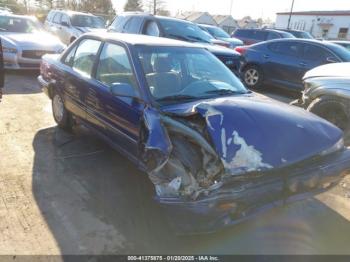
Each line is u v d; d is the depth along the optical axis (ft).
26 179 11.98
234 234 9.47
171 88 11.25
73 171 12.82
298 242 9.51
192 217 7.91
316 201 11.78
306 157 8.73
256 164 8.13
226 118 8.57
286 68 29.30
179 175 8.38
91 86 13.17
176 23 30.14
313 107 17.89
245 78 32.71
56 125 17.57
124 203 10.89
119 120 11.60
